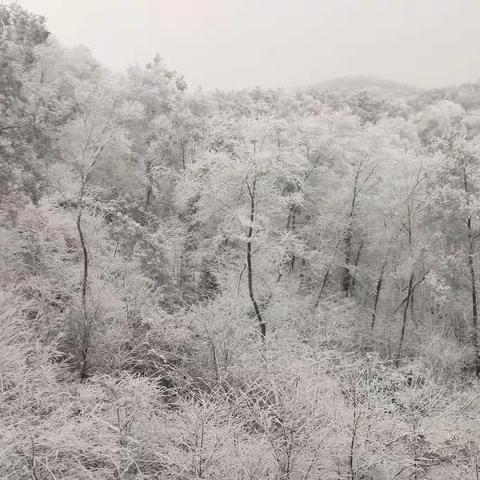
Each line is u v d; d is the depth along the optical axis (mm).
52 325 7027
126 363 7293
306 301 13797
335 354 8391
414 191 14367
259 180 10336
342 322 13219
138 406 5258
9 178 8508
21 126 9008
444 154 14195
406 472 5293
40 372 5441
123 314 8000
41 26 10000
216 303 9859
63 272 8664
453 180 13656
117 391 5504
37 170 9133
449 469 5438
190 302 11477
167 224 13773
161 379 7547
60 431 4371
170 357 7938
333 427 5082
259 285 12062
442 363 12180
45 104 9820
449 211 13320
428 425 6141
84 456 4512
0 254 8125
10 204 8773
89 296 7895
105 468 4375
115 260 10070
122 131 10453
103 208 9508
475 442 5781
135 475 4473
